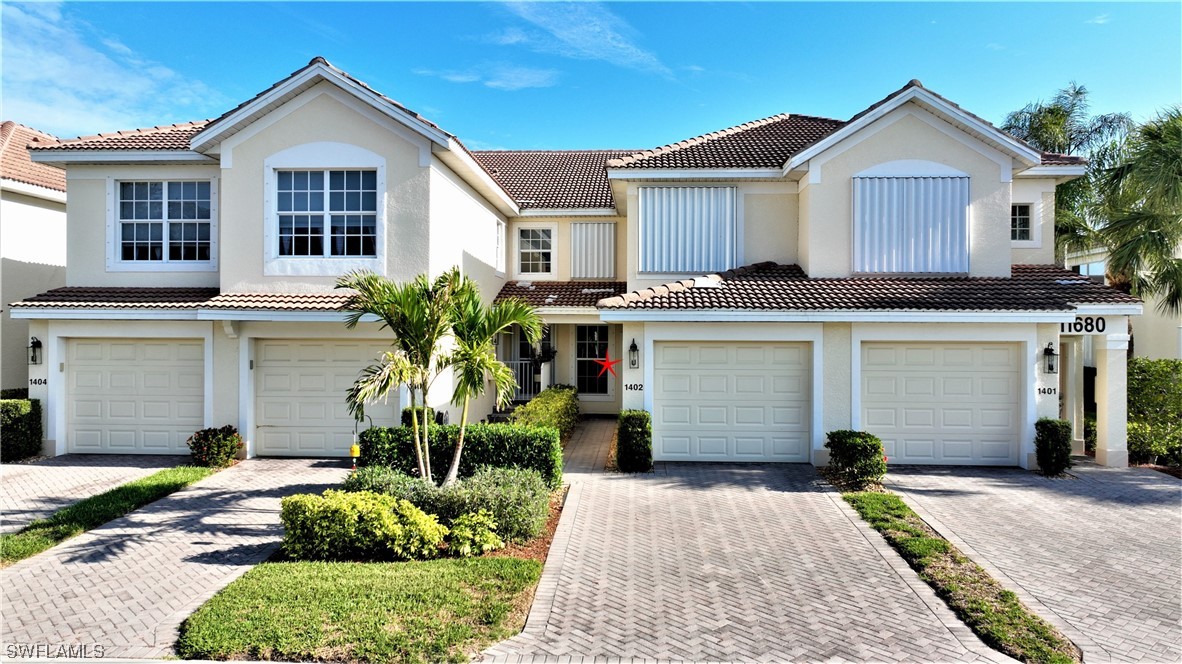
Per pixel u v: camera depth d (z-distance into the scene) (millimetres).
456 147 13695
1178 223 14445
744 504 10633
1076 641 6094
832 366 13422
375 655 5633
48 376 14125
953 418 13523
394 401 13898
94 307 13609
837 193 14844
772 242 16281
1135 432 13984
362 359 14039
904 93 14180
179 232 14930
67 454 14297
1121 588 7293
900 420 13586
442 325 9938
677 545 8648
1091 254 21844
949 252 14609
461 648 5836
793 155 14805
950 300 13047
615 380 21125
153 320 13969
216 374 13945
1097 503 10711
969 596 6918
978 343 13414
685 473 12836
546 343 20172
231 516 10016
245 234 13781
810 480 12227
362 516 8078
